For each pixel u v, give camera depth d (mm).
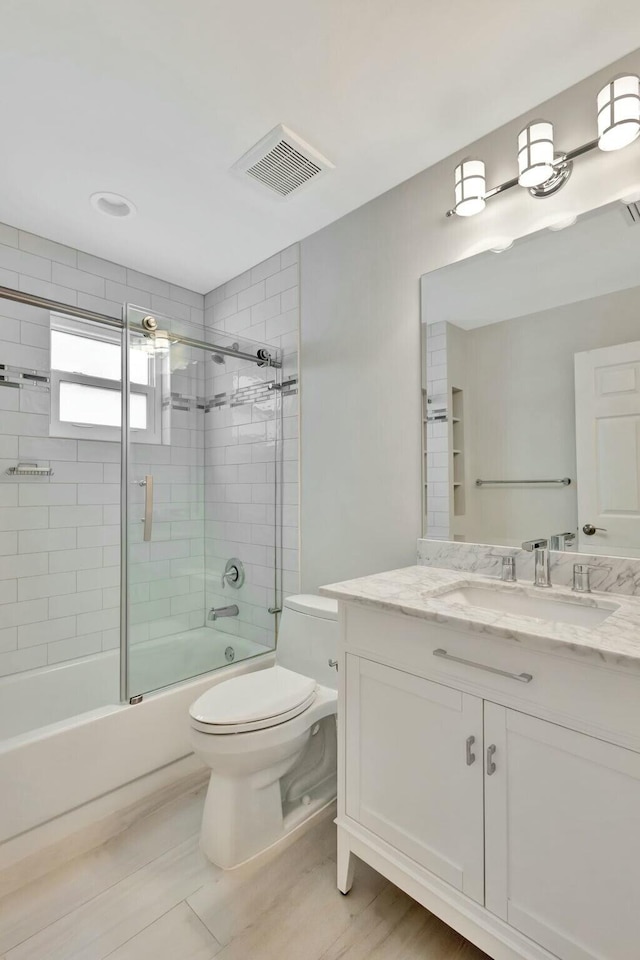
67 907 1301
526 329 1558
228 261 2523
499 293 1615
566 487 1475
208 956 1163
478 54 1320
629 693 862
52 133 1589
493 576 1583
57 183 1859
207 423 2332
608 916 882
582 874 915
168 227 2186
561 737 942
